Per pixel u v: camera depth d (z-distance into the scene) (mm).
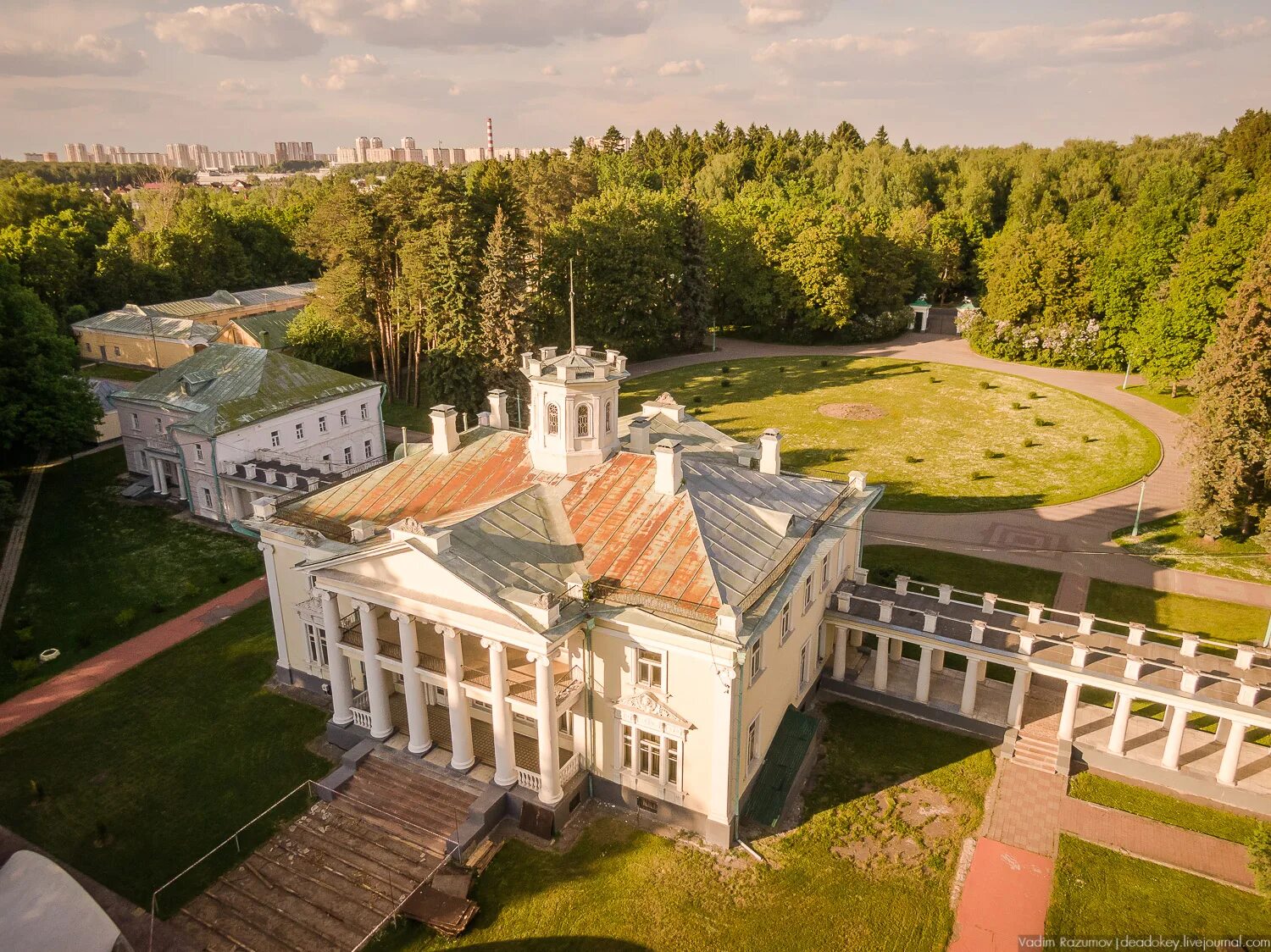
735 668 29047
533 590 31328
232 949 28359
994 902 29547
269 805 34594
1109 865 31219
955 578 54062
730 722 29844
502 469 38531
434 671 33812
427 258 81250
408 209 88500
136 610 50469
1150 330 91875
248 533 41500
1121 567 55469
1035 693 41188
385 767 35094
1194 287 86438
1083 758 36656
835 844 32312
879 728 39344
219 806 34656
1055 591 52219
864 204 168375
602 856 31562
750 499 36969
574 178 130375
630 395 99562
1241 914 29016
